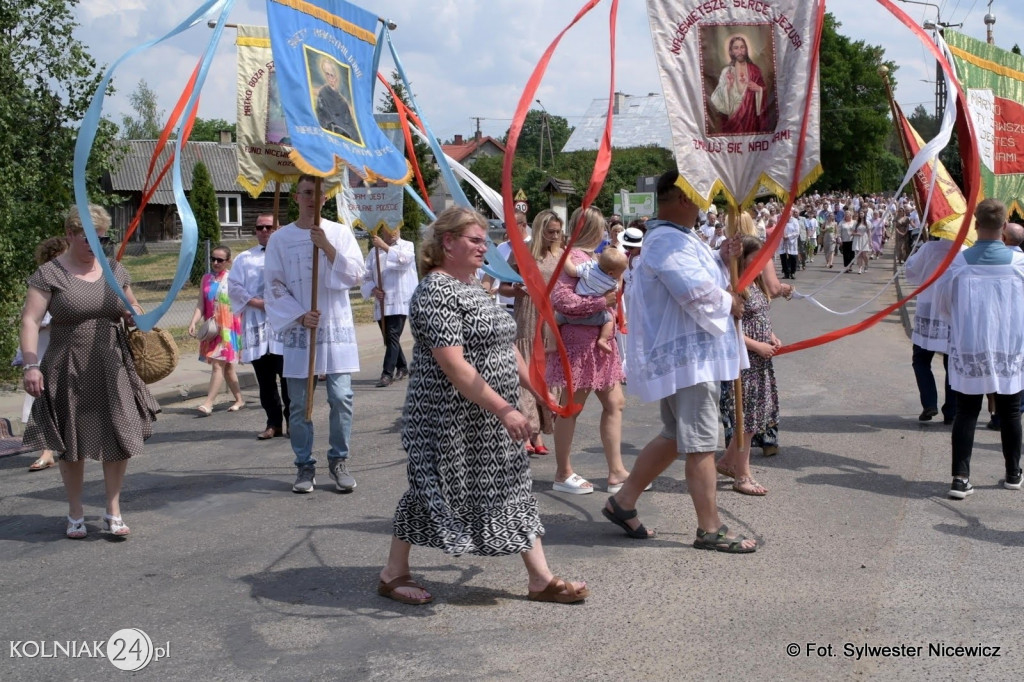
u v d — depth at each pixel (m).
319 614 4.15
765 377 5.98
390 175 5.81
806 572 4.57
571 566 4.70
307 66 5.43
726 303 4.55
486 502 4.02
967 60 7.39
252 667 3.65
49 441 5.05
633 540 5.10
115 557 4.98
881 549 4.90
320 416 9.06
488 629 3.96
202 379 11.09
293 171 6.59
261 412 9.50
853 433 7.78
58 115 11.73
